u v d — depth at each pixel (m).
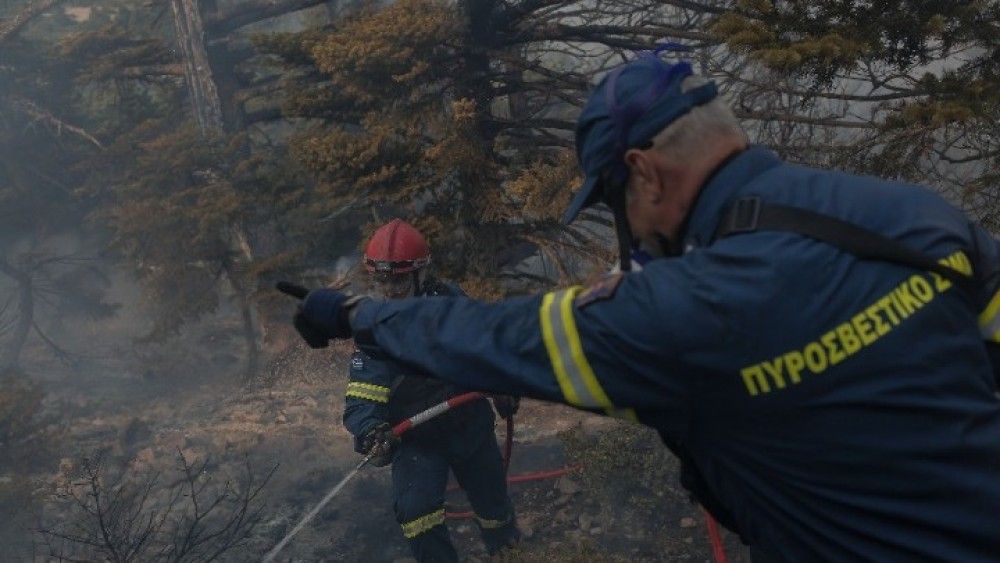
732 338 1.20
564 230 10.88
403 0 11.02
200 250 13.07
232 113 16.34
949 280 1.26
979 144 6.89
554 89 12.05
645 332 1.22
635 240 1.40
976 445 1.25
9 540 5.26
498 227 11.06
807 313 1.20
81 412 10.36
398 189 10.39
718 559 4.38
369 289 11.00
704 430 1.31
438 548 4.30
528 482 5.93
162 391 12.08
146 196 13.53
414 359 1.36
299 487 6.09
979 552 1.25
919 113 6.75
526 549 4.88
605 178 1.39
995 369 1.35
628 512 5.28
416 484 4.30
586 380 1.26
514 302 1.34
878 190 1.31
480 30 11.85
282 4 16.08
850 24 6.89
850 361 1.21
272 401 10.65
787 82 8.84
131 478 6.54
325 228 13.02
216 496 5.93
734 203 1.29
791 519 1.31
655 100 1.32
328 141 10.40
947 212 1.33
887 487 1.24
